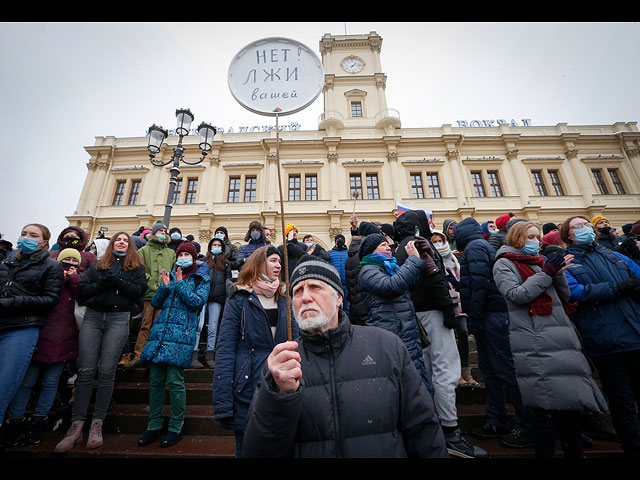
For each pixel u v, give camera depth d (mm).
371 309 2377
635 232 4348
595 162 18234
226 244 5469
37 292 2656
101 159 18516
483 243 2963
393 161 18391
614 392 2148
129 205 17516
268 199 17438
